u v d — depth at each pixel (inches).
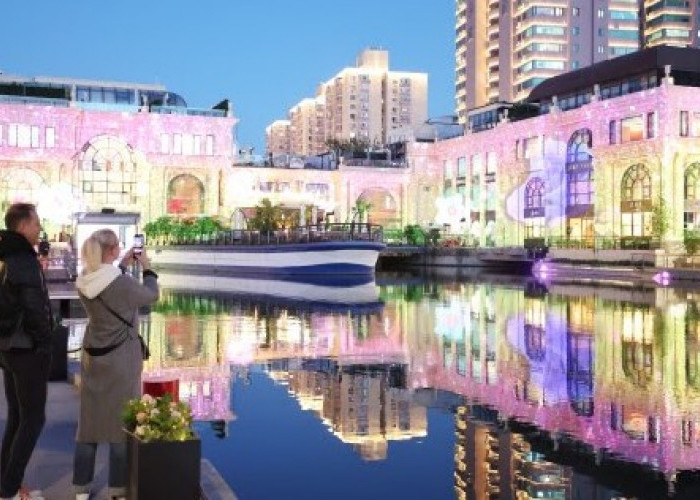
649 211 2425.0
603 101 2586.1
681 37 5216.5
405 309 1284.4
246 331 978.1
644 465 413.4
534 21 5083.7
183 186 3152.1
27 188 2952.8
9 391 290.4
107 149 3036.4
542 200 2864.2
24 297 272.8
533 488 378.0
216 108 3326.8
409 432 485.1
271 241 2437.3
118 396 293.6
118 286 291.1
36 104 2974.9
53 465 342.0
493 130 3149.6
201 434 480.1
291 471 407.2
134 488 265.4
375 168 3440.0
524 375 682.8
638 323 1072.2
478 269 2881.4
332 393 603.5
